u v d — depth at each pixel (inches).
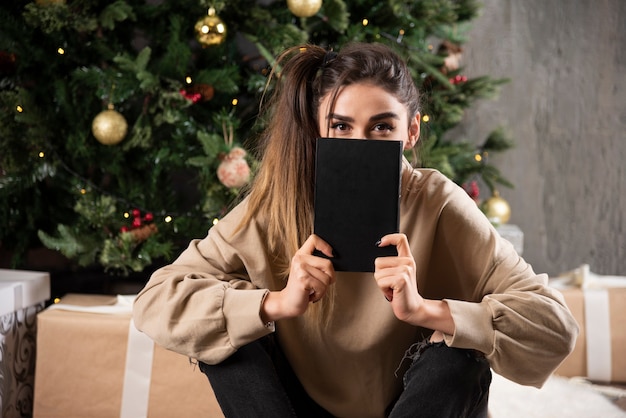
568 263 107.4
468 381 40.4
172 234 84.6
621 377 77.2
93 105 85.2
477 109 106.9
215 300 42.9
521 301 41.6
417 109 46.8
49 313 68.8
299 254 40.9
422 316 40.4
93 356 68.2
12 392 68.1
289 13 85.3
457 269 47.3
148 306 45.1
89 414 68.6
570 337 41.8
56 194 89.0
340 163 40.4
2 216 85.1
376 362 47.7
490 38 106.1
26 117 79.0
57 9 76.8
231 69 82.7
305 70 47.0
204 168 80.2
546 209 107.1
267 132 52.0
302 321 47.2
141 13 84.7
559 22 105.1
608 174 106.0
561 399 71.2
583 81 105.3
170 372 68.0
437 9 87.7
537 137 106.5
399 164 40.3
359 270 40.6
